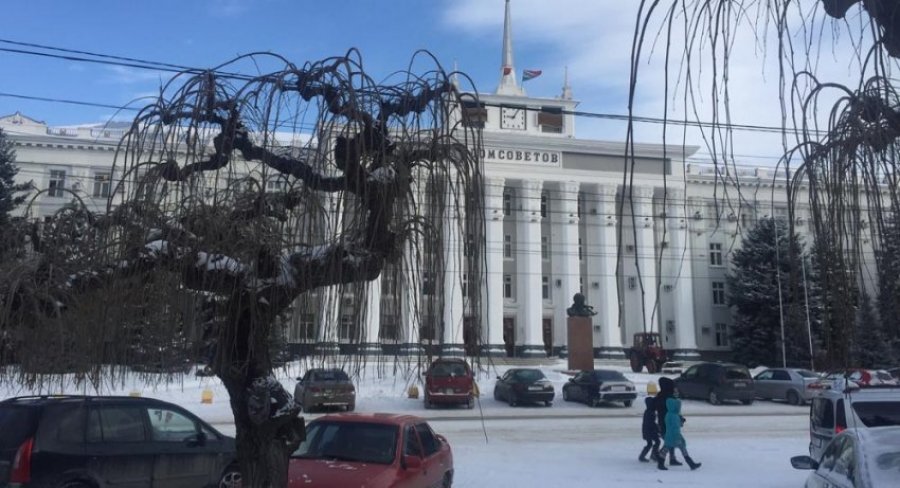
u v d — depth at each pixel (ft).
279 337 16.28
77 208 16.81
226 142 15.17
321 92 15.38
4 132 97.09
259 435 16.17
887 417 32.55
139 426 30.17
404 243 15.17
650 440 46.88
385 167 14.79
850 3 11.84
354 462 25.77
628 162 10.51
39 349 17.10
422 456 27.89
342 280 14.57
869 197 11.19
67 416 27.91
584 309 130.52
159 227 14.90
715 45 11.35
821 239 11.76
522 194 169.78
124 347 15.01
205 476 31.81
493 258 159.53
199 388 94.99
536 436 63.62
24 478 26.27
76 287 16.01
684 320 171.12
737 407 97.96
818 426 35.58
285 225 14.98
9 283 16.44
